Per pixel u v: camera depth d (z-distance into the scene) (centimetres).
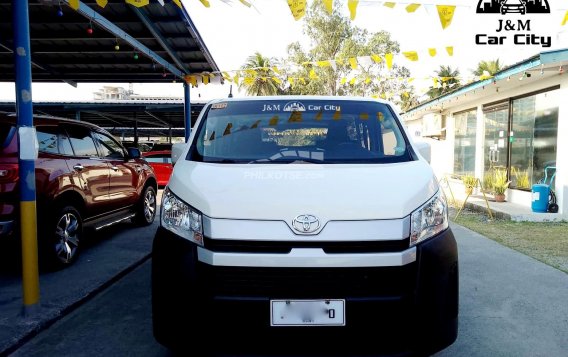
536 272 509
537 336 339
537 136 960
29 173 366
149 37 810
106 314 386
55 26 744
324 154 324
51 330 352
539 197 883
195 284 238
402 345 235
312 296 232
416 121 1842
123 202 688
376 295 234
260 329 233
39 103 1576
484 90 1084
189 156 327
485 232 751
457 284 255
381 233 237
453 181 1438
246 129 348
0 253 573
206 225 244
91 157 596
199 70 1045
